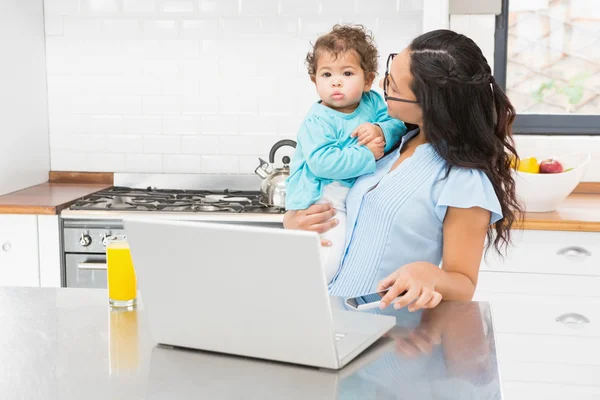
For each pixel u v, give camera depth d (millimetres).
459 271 1563
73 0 3559
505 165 1646
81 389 1034
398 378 1063
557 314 2766
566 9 3352
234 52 3527
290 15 3482
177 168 3615
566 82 3398
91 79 3602
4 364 1129
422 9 3422
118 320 1348
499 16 3354
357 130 1872
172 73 3566
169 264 1140
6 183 3289
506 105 1654
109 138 3631
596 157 3346
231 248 1081
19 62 3385
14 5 3334
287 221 2004
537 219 2736
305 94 3531
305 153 1927
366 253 1683
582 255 2727
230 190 3576
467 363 1117
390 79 1671
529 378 2805
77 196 3242
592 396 2773
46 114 3629
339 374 1084
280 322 1098
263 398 997
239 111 3564
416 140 1761
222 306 1130
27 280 3004
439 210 1578
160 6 3529
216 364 1133
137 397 1005
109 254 1411
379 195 1668
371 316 1303
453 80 1553
